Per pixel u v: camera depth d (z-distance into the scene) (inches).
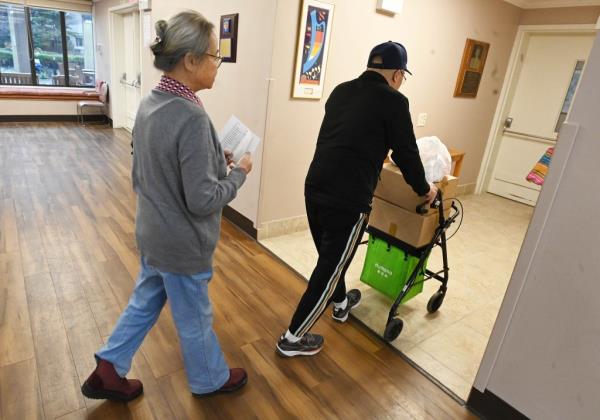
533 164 187.3
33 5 267.3
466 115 173.2
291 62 108.8
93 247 105.3
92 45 305.1
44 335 71.2
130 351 55.8
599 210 47.4
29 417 55.2
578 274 50.2
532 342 55.9
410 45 134.3
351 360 73.7
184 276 49.3
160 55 42.5
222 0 121.3
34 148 202.1
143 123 43.8
